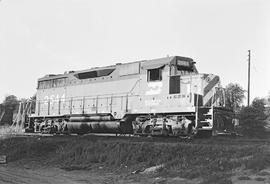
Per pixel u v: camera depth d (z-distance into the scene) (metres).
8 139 32.31
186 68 26.00
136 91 26.73
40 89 36.56
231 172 14.80
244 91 44.78
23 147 28.97
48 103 35.00
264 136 34.16
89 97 30.62
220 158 16.86
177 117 23.83
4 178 17.69
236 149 17.34
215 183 13.71
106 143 23.98
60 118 33.25
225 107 23.36
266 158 15.07
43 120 35.28
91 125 29.75
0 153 29.55
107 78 29.31
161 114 25.00
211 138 22.78
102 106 29.22
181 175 16.12
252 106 37.69
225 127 23.30
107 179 17.91
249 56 46.72
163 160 19.09
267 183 12.62
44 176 18.84
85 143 25.58
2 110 54.34
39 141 28.98
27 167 24.05
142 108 25.98
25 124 38.38
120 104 27.73
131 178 17.59
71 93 32.66
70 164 23.53
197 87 23.80
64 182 16.61
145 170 18.75
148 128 25.64
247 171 14.49
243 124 35.81
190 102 23.30
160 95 25.11
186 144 19.27
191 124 23.12
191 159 17.81
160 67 25.33
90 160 22.98
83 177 18.67
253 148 17.17
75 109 31.77
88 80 31.14
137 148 21.22
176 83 24.70
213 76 24.52
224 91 25.14
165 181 15.73
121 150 21.81
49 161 25.28
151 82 25.81
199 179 15.09
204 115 22.61
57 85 34.56
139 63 26.98
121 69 28.27
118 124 27.48
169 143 20.27
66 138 29.09
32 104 38.38
